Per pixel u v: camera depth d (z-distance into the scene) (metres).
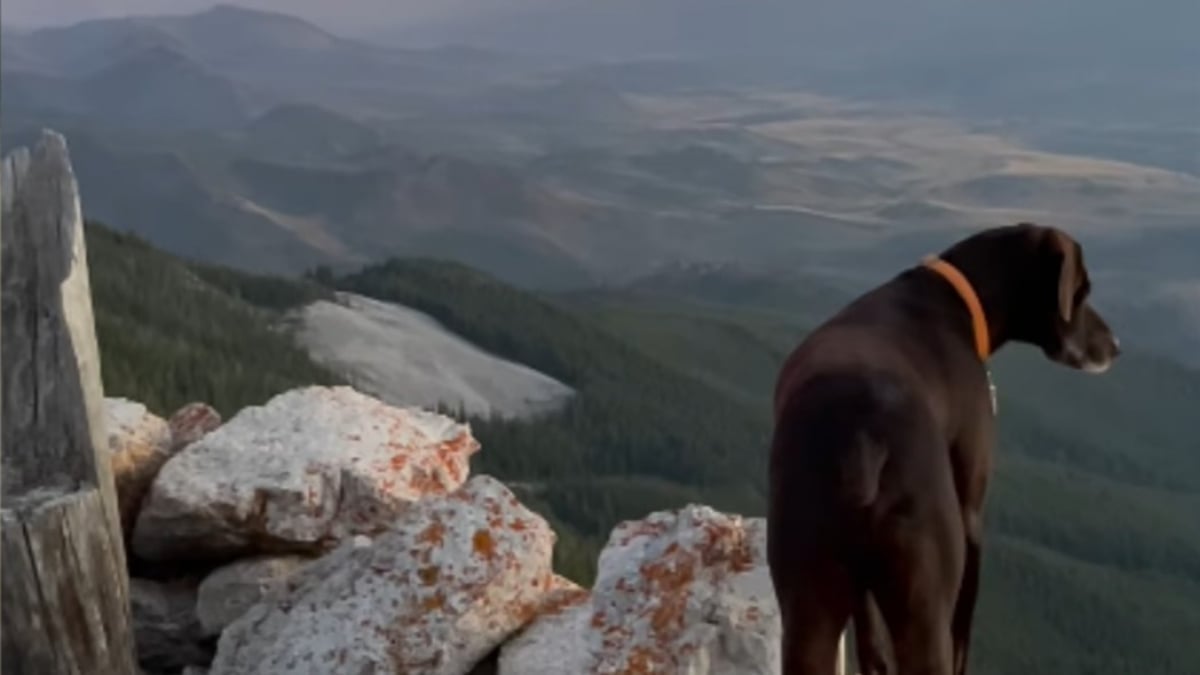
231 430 9.62
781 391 6.16
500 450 127.75
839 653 5.71
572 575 37.50
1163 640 105.31
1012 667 94.19
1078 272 6.91
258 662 7.80
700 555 7.94
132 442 9.53
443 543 8.02
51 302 7.44
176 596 9.10
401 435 9.71
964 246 6.92
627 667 7.45
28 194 7.55
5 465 7.46
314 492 8.98
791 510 5.62
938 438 5.70
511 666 7.66
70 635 7.17
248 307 144.88
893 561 5.49
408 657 7.64
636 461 138.25
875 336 6.21
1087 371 7.03
